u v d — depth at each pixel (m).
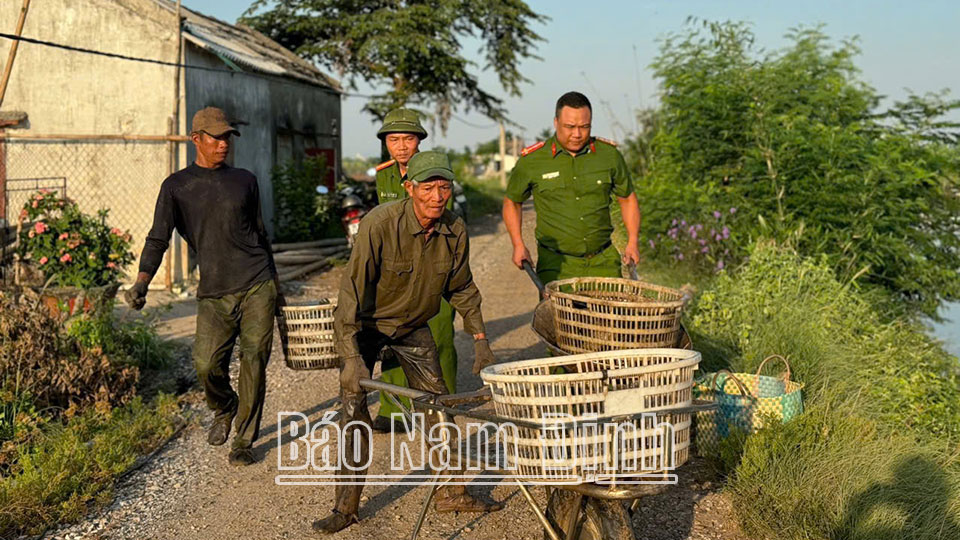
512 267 13.12
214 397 5.09
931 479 4.33
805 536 3.84
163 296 10.30
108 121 11.24
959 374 7.53
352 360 3.88
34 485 4.44
